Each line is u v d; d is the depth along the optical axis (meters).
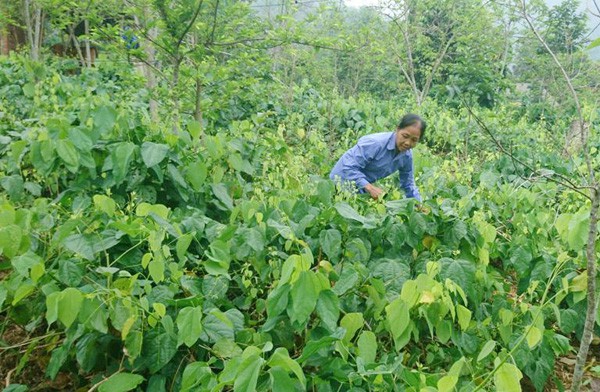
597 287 2.68
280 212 2.78
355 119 8.03
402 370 1.88
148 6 4.33
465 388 1.87
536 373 2.43
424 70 10.52
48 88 5.69
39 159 2.76
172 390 1.99
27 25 7.81
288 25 4.53
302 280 1.88
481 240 2.76
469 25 9.46
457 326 2.45
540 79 11.84
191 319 1.85
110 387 1.82
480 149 6.75
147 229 2.29
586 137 1.97
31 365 2.41
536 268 2.85
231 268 2.67
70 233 2.25
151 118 5.36
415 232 2.72
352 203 3.05
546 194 4.10
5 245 2.07
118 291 1.91
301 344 2.35
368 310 2.37
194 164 3.03
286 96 8.41
